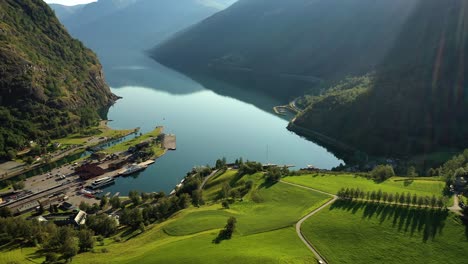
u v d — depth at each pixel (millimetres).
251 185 192000
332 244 118625
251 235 128375
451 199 137875
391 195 138875
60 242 137000
